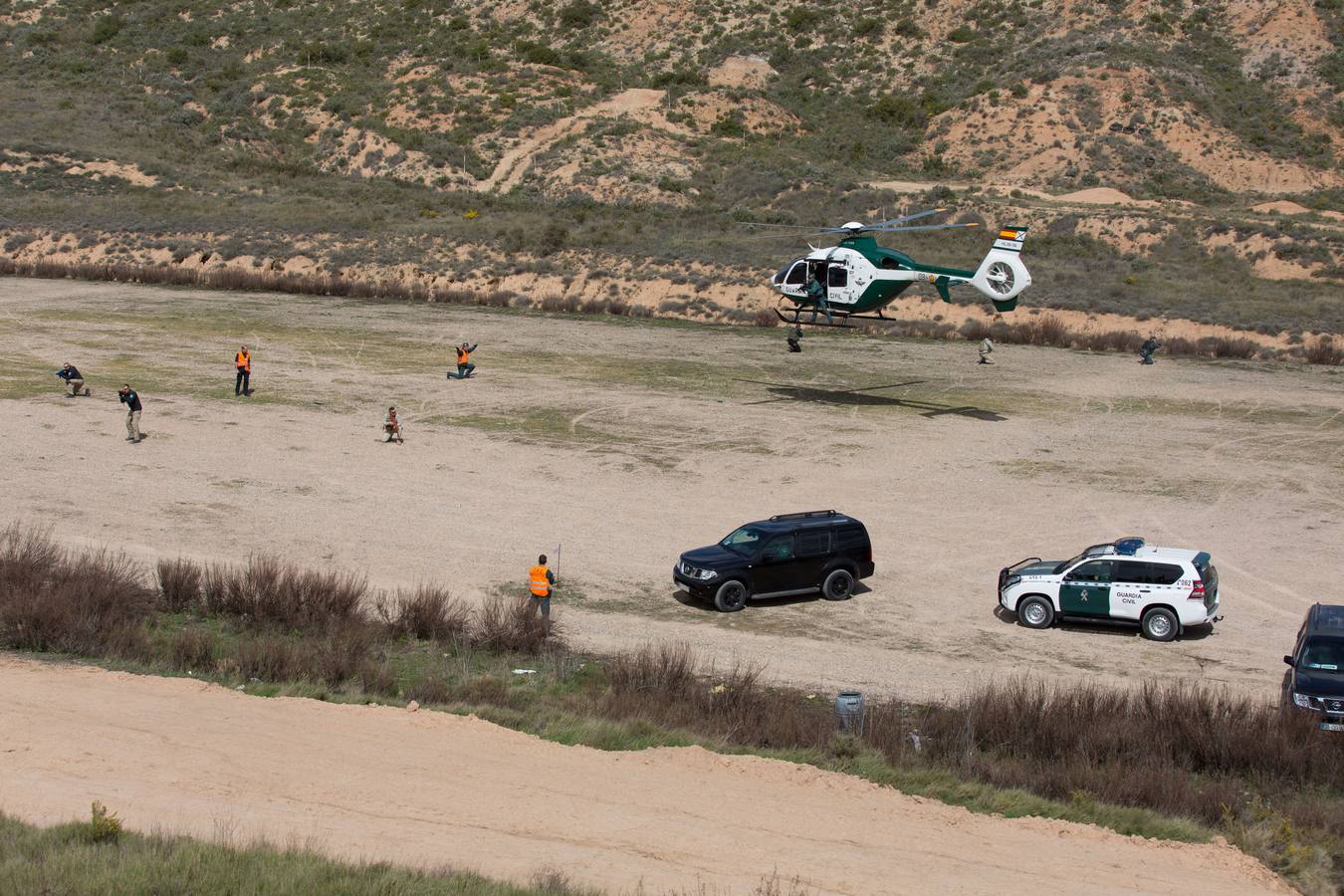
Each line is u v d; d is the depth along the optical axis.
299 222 109.38
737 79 164.75
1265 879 18.89
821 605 34.12
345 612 31.25
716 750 23.81
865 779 22.64
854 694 25.44
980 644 31.16
